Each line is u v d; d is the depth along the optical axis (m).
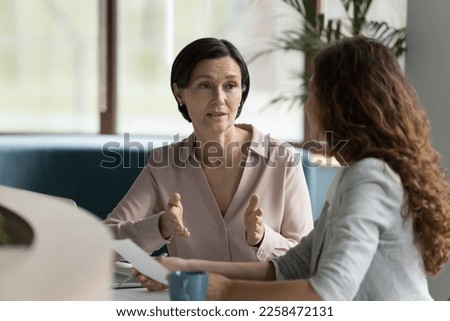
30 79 7.67
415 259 2.13
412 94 2.21
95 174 4.56
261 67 7.54
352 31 5.57
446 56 4.79
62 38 7.66
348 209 2.02
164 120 7.81
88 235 1.49
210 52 3.10
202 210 3.23
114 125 7.40
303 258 2.64
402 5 6.89
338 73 2.17
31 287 1.08
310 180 4.42
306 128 7.27
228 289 2.08
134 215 3.31
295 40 5.95
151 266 2.36
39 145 4.52
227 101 3.14
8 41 7.68
